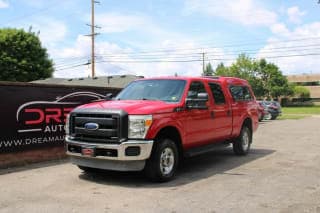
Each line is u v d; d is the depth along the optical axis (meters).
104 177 8.05
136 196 6.58
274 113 29.53
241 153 10.92
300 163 9.77
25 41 39.09
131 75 25.33
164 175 7.55
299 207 5.97
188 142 8.26
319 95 96.12
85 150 7.30
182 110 8.02
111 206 6.00
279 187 7.21
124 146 6.99
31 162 9.62
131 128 7.08
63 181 7.71
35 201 6.30
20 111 9.38
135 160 7.10
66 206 6.02
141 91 8.69
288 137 15.93
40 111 9.87
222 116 9.55
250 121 11.23
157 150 7.37
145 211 5.76
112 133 7.09
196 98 8.58
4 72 37.59
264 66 73.88
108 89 11.98
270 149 12.31
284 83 74.94
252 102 11.42
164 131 7.69
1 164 8.95
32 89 9.66
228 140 10.20
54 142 10.25
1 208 5.94
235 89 10.59
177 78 8.73
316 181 7.70
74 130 7.66
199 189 7.06
